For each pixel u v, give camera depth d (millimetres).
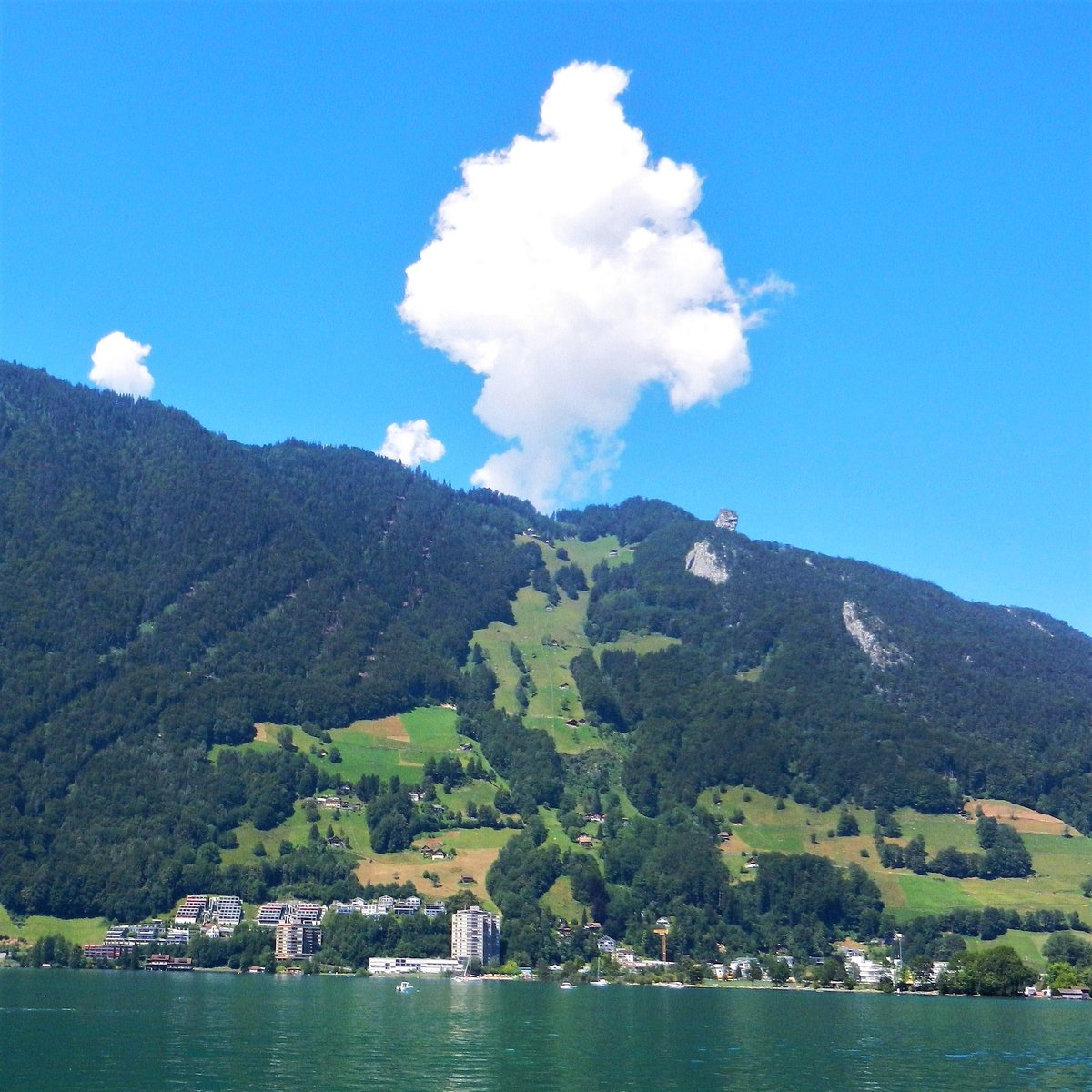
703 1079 175250
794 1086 171625
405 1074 174625
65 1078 167625
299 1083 165875
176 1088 161125
